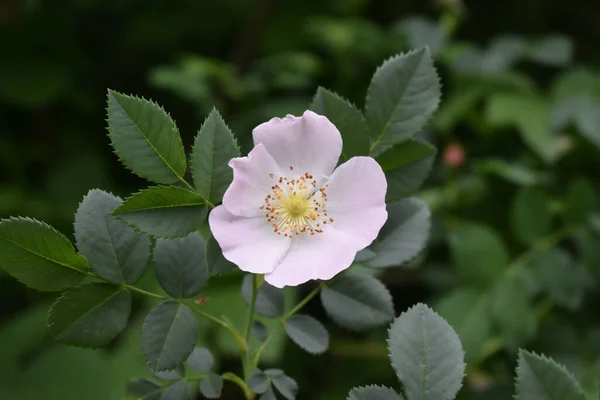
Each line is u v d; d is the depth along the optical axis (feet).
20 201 2.08
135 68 2.39
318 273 1.00
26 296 2.07
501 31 2.56
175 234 0.98
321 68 2.27
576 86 2.09
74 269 0.99
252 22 2.30
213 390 1.03
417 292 2.00
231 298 1.66
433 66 1.07
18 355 1.75
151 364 0.99
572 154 1.99
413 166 1.06
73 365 1.70
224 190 1.00
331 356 1.80
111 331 1.01
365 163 1.02
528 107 2.04
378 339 1.78
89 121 2.33
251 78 2.19
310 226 1.02
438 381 0.94
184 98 2.08
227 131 1.01
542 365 0.93
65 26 2.30
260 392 1.02
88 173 2.19
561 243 1.84
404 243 1.06
